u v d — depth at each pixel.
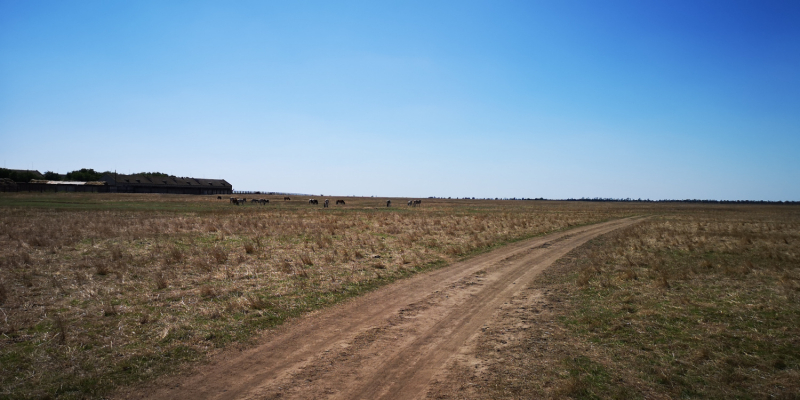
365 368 6.97
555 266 16.73
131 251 17.27
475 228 31.16
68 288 11.27
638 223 40.59
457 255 19.36
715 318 9.52
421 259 17.70
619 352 7.64
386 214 46.31
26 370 6.46
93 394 5.85
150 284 12.00
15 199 63.75
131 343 7.70
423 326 9.25
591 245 23.11
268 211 49.09
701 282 13.31
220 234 23.75
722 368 6.92
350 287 12.65
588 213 60.34
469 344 8.11
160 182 135.88
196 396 5.92
